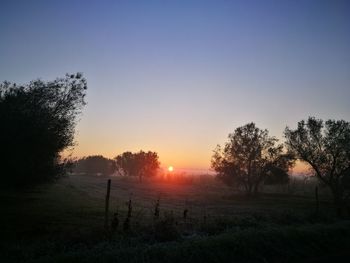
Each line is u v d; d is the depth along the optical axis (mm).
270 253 10930
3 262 9438
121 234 12742
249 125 66750
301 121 48781
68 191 53719
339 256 11023
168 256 9641
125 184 105500
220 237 11508
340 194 45375
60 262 9062
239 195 63688
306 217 19047
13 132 20703
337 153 45312
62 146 25766
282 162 64062
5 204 26828
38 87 24672
